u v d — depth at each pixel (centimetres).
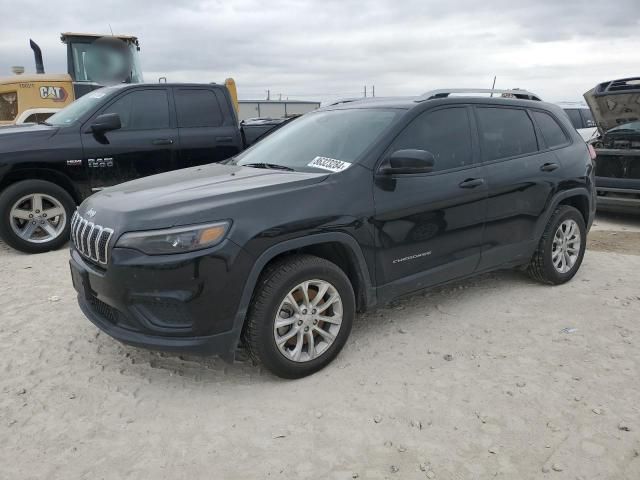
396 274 383
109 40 1003
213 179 378
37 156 626
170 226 305
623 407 309
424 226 390
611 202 774
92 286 336
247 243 313
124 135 679
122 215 318
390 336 404
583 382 336
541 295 483
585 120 1189
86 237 339
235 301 314
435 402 317
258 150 466
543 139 492
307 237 334
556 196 484
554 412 305
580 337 398
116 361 371
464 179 413
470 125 434
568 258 511
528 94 509
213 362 369
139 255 304
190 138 719
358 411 309
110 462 271
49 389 336
